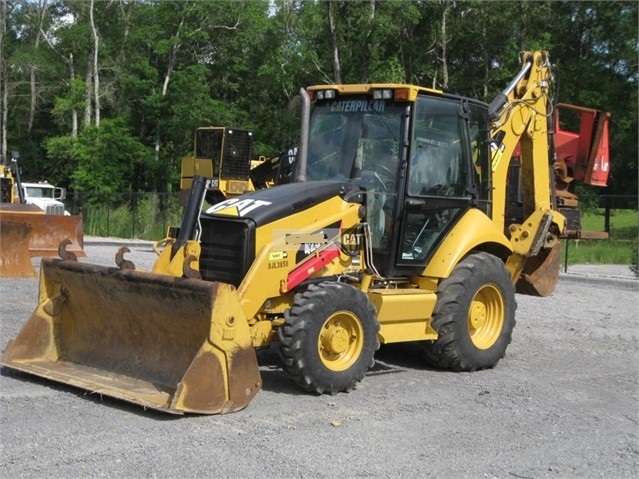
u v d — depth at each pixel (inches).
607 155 502.6
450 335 346.9
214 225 308.2
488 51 1776.6
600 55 1749.5
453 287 348.5
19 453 229.3
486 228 366.0
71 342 327.6
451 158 357.7
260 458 231.8
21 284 593.9
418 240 347.9
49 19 2256.4
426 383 333.4
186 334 284.5
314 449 241.9
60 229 733.9
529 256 400.5
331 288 298.5
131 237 1498.5
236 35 1987.0
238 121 1926.7
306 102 340.2
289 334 289.1
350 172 345.7
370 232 333.7
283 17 1801.2
